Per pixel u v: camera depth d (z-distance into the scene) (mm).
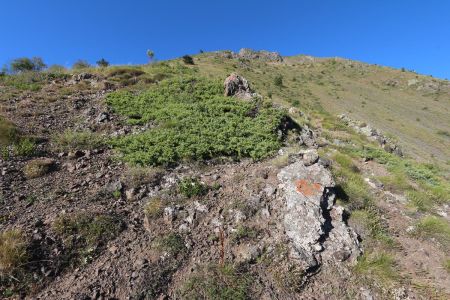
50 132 11297
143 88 17594
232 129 11852
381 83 99438
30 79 18719
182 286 5625
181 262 6086
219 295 5477
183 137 11016
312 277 6082
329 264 6309
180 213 7191
